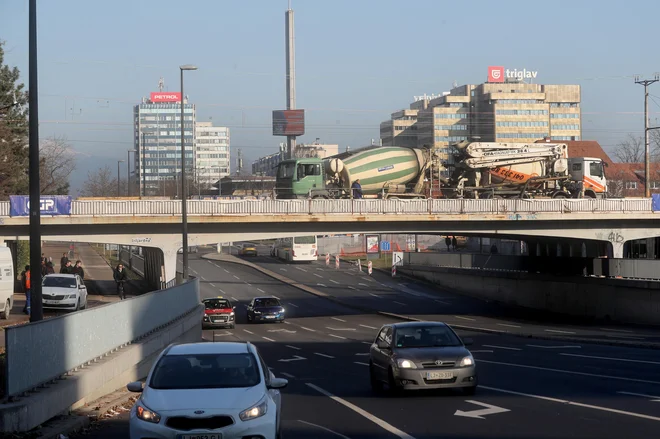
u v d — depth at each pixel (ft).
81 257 419.54
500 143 263.90
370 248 438.40
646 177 317.01
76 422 61.11
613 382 87.25
